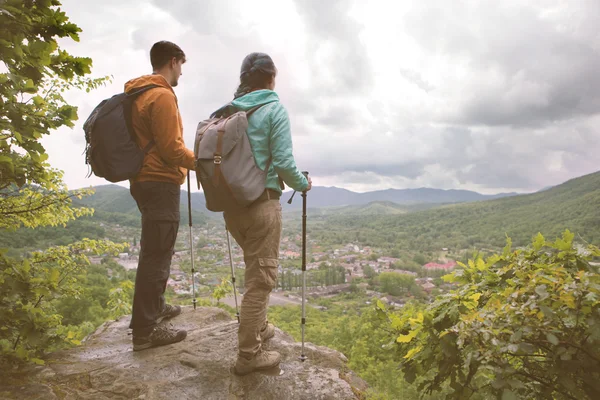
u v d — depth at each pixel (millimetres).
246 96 2590
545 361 1906
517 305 1854
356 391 2576
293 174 2428
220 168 2338
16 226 3504
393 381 6168
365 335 9766
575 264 2082
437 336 2086
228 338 3197
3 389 2271
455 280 2461
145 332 2965
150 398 2289
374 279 152250
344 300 117000
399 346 2369
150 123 2791
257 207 2461
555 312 1771
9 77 1912
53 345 2621
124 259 124250
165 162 2865
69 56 2246
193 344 3074
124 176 2713
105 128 2666
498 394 1775
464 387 1978
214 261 146625
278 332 3510
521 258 2219
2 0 1878
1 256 2352
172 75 3062
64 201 3596
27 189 3312
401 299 121312
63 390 2348
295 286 138375
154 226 2881
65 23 2121
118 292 6539
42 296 2580
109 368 2660
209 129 2453
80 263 3803
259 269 2504
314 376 2621
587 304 1754
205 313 3967
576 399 1819
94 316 28219
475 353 1804
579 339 1803
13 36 1970
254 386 2482
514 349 1688
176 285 81312
